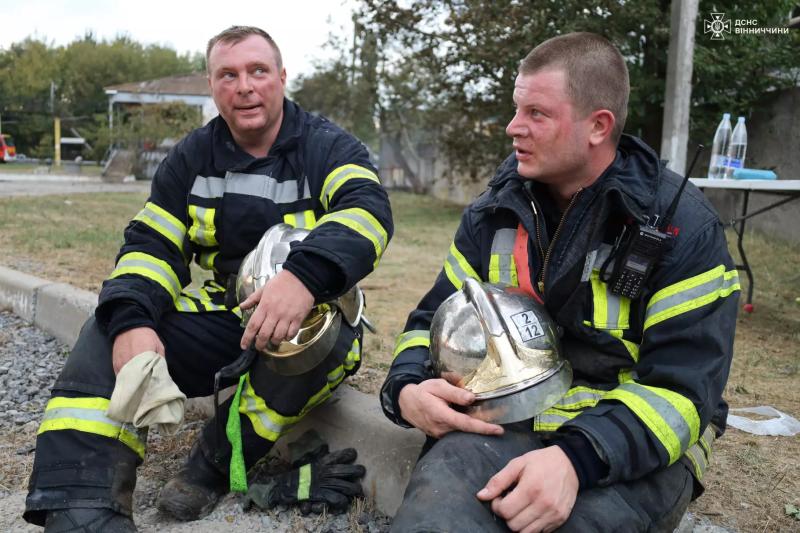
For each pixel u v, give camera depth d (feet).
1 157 163.63
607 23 35.83
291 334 6.41
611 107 5.64
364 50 64.69
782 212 31.17
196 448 7.56
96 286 17.60
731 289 5.60
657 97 35.70
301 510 7.39
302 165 7.72
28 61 217.97
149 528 7.14
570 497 4.98
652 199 5.69
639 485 5.37
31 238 26.20
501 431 5.46
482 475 5.22
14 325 15.26
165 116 100.53
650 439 5.16
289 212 7.72
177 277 7.60
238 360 6.77
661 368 5.42
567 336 6.04
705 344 5.44
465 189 63.46
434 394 5.65
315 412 8.50
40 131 211.61
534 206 6.07
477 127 48.08
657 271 5.64
